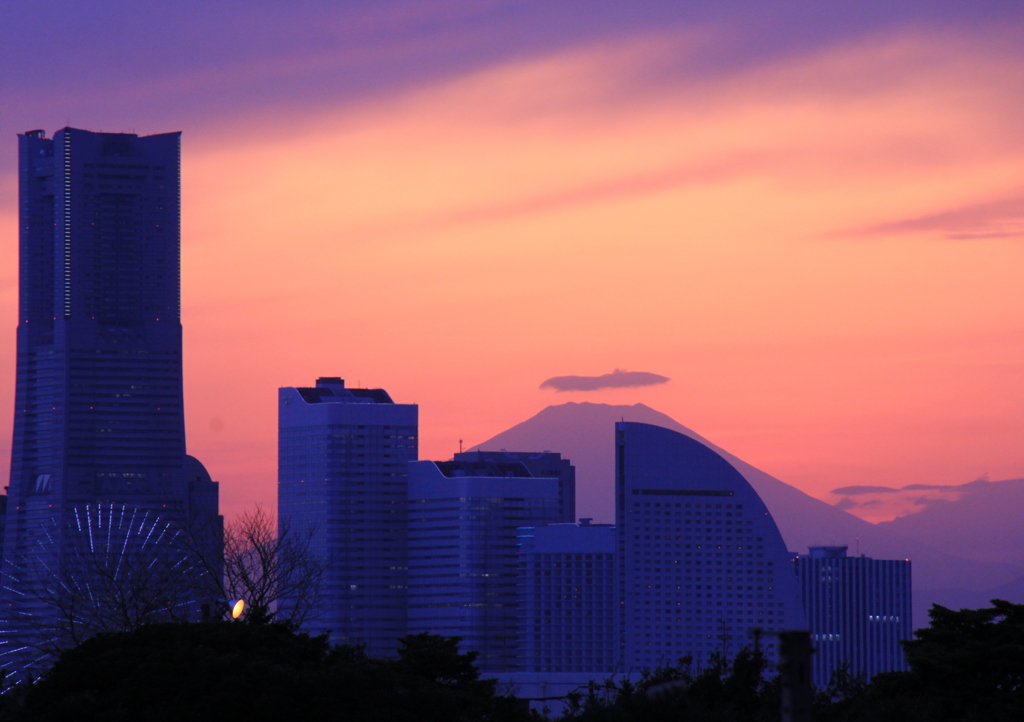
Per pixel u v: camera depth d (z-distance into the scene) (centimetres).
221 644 15875
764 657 17025
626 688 16812
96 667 15125
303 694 15012
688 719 15725
